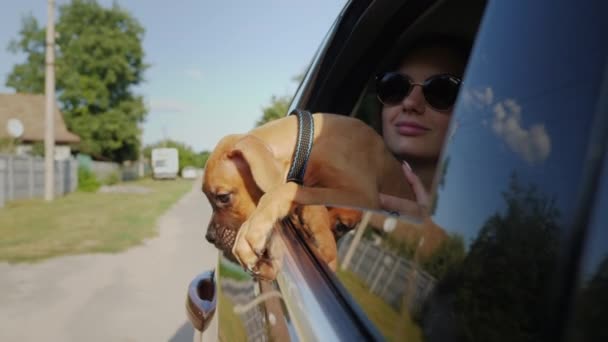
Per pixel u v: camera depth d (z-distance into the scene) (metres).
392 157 1.81
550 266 0.51
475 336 0.60
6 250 9.27
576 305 0.47
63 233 11.46
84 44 48.47
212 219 1.89
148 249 9.73
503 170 0.64
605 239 0.47
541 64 0.62
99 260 8.59
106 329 5.22
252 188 1.78
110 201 21.50
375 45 2.51
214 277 2.58
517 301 0.55
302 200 1.54
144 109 52.62
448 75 2.09
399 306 0.81
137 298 6.33
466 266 0.65
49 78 20.67
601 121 0.49
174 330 5.21
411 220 0.90
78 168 29.89
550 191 0.54
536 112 0.60
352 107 2.79
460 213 0.71
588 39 0.55
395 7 2.26
